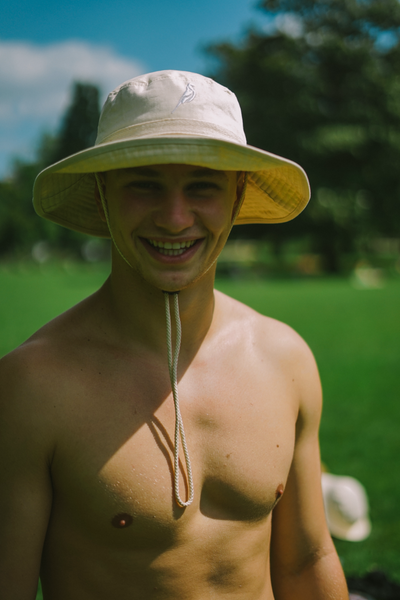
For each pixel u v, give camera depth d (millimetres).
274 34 37000
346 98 35844
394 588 3049
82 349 1393
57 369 1330
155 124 1309
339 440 5664
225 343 1547
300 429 1617
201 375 1471
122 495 1278
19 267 54031
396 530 3924
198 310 1471
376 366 9109
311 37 36781
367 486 4586
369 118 34750
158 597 1312
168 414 1377
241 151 1249
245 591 1409
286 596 1619
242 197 1517
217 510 1392
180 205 1288
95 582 1305
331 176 35375
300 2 36656
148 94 1332
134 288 1417
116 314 1454
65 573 1324
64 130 67562
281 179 1611
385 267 42125
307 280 33281
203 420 1410
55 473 1298
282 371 1578
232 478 1387
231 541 1384
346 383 8016
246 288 26406
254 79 35438
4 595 1249
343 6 36500
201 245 1363
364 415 6508
